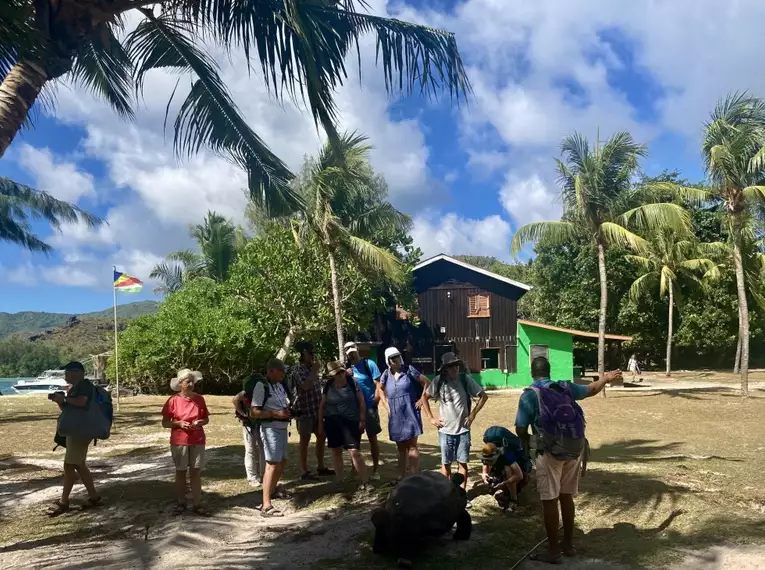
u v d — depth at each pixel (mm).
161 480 8094
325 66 7242
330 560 5047
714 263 35344
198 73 8195
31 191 23266
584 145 20625
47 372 46156
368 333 29938
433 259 29422
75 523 6191
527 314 47906
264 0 6805
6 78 5652
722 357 42281
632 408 18031
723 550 5078
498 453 6273
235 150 8703
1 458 10031
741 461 9367
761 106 19094
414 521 4902
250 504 6824
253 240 26188
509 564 4902
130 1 6148
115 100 9148
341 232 20094
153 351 23734
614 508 6316
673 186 21188
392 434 7277
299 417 7914
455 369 6867
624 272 37906
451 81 7938
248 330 24531
